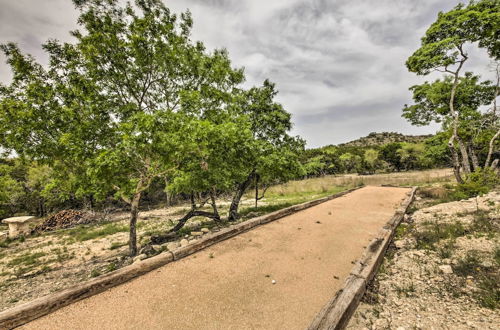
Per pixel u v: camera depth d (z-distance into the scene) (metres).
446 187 11.44
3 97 4.93
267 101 9.86
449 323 2.36
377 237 5.02
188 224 10.09
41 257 7.44
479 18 9.48
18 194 17.06
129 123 5.29
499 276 3.01
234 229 6.01
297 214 8.47
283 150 9.20
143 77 6.89
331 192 17.58
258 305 3.02
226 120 7.33
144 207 21.17
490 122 12.28
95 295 3.26
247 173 8.95
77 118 5.46
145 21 6.24
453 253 3.96
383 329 2.47
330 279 3.68
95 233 10.41
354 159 43.22
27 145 5.12
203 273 3.93
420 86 15.12
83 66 5.82
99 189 6.20
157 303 3.07
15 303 4.07
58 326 2.62
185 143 5.22
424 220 6.38
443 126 17.70
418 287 3.19
